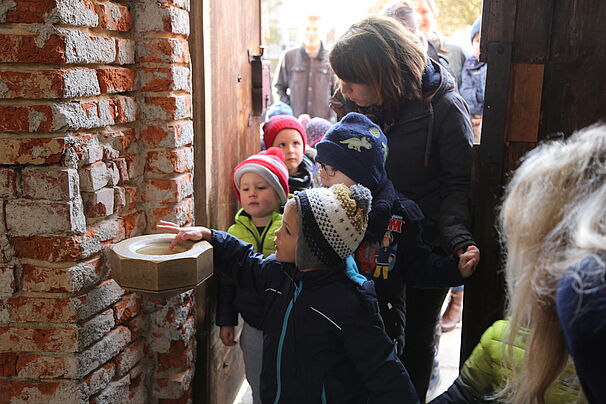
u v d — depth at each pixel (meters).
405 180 2.18
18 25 1.45
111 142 1.76
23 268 1.57
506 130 2.07
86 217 1.64
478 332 2.22
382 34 2.04
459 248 1.99
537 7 1.97
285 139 2.66
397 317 2.04
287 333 1.74
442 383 2.94
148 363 2.07
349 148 1.91
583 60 1.98
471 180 2.14
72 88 1.50
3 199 1.53
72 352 1.61
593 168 0.84
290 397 1.75
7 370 1.63
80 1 1.53
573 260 0.79
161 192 1.94
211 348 2.31
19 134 1.50
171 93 1.90
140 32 1.86
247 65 2.76
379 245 1.96
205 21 2.07
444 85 2.15
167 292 1.58
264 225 2.32
